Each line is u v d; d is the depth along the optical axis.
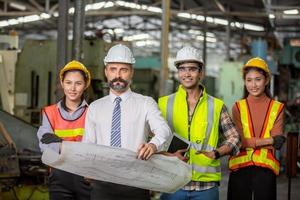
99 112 2.55
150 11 14.05
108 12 13.98
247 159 2.96
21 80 6.37
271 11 11.51
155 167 2.36
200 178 2.78
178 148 2.69
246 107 3.04
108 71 2.52
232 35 17.91
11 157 3.94
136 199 2.48
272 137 2.94
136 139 2.49
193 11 13.38
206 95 2.86
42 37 18.77
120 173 2.36
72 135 2.89
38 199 4.30
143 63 15.16
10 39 7.31
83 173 2.39
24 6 13.45
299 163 4.51
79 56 5.51
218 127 2.83
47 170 4.25
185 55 2.77
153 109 2.49
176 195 2.81
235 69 9.93
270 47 13.14
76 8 5.50
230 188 3.04
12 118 4.63
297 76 10.44
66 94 2.88
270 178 2.95
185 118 2.82
